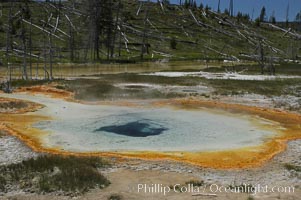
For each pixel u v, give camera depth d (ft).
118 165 41.91
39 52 213.87
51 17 318.04
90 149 48.67
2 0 326.65
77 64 207.10
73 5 351.25
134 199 32.83
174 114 70.79
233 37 368.07
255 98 88.53
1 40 239.50
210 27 382.42
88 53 256.73
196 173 39.70
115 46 291.58
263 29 437.58
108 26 276.00
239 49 330.75
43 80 117.50
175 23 373.40
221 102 83.41
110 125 62.03
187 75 142.00
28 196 33.55
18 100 85.61
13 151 46.91
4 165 40.98
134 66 206.08
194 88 103.09
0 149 47.60
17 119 66.33
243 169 41.16
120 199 32.81
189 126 61.52
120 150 48.16
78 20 318.65
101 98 87.10
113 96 88.94
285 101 84.84
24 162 41.39
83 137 54.65
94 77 131.13
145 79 121.49
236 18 448.65
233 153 47.09
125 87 103.60
